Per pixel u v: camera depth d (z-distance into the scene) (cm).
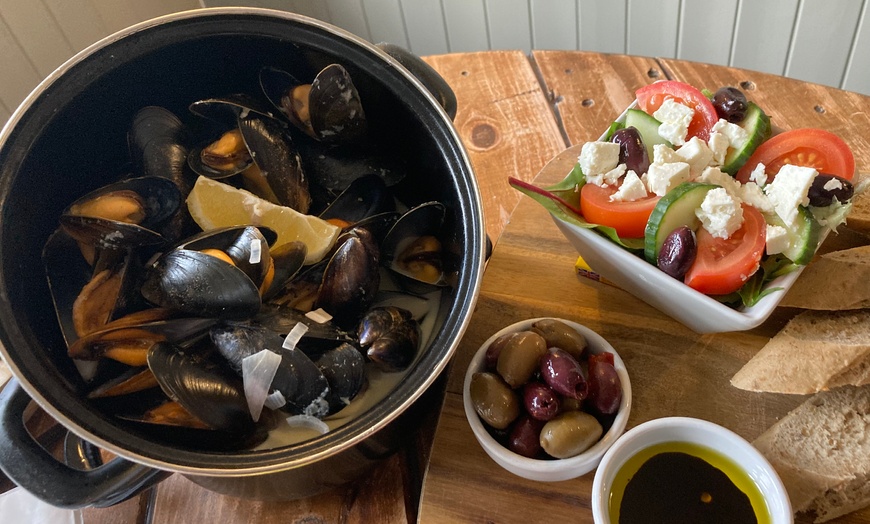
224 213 70
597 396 67
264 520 75
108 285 63
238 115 71
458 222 66
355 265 67
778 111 100
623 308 82
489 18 166
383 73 65
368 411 58
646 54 167
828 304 72
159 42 61
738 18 151
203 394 59
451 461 71
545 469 65
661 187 72
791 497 65
